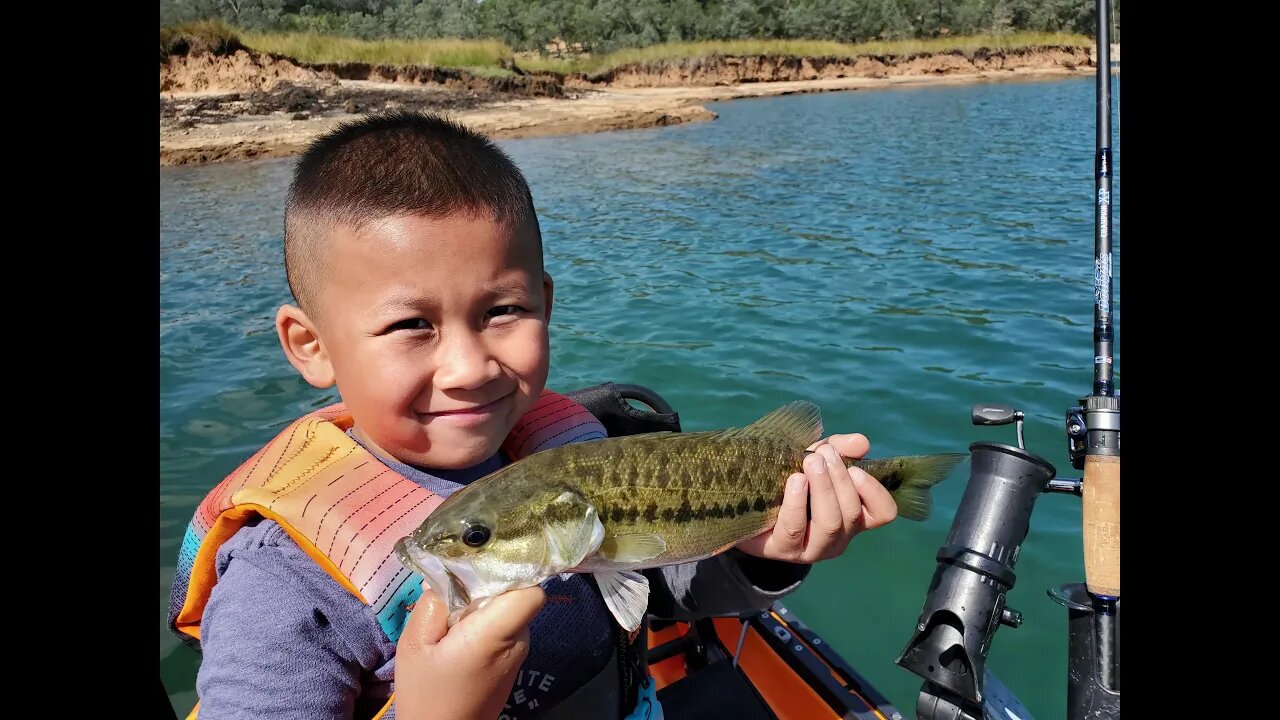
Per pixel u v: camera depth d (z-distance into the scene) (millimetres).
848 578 1088
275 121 6168
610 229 3232
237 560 445
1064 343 1843
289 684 414
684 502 475
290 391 1699
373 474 460
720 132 6727
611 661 512
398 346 429
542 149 5750
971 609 596
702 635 832
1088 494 587
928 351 1826
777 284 2410
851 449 545
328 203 430
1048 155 4953
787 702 768
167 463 1385
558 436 552
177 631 507
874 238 2977
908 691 909
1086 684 585
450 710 377
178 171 4688
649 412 759
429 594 395
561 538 429
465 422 446
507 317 449
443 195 422
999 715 679
